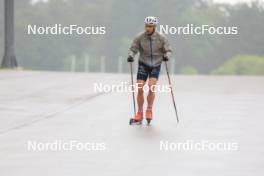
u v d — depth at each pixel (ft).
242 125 84.79
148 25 84.33
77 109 99.35
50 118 91.04
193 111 97.14
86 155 66.28
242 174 57.57
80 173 58.34
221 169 59.57
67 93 117.60
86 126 84.23
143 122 87.40
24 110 97.86
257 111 97.40
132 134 77.97
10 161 63.77
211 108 100.17
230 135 77.25
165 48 84.89
